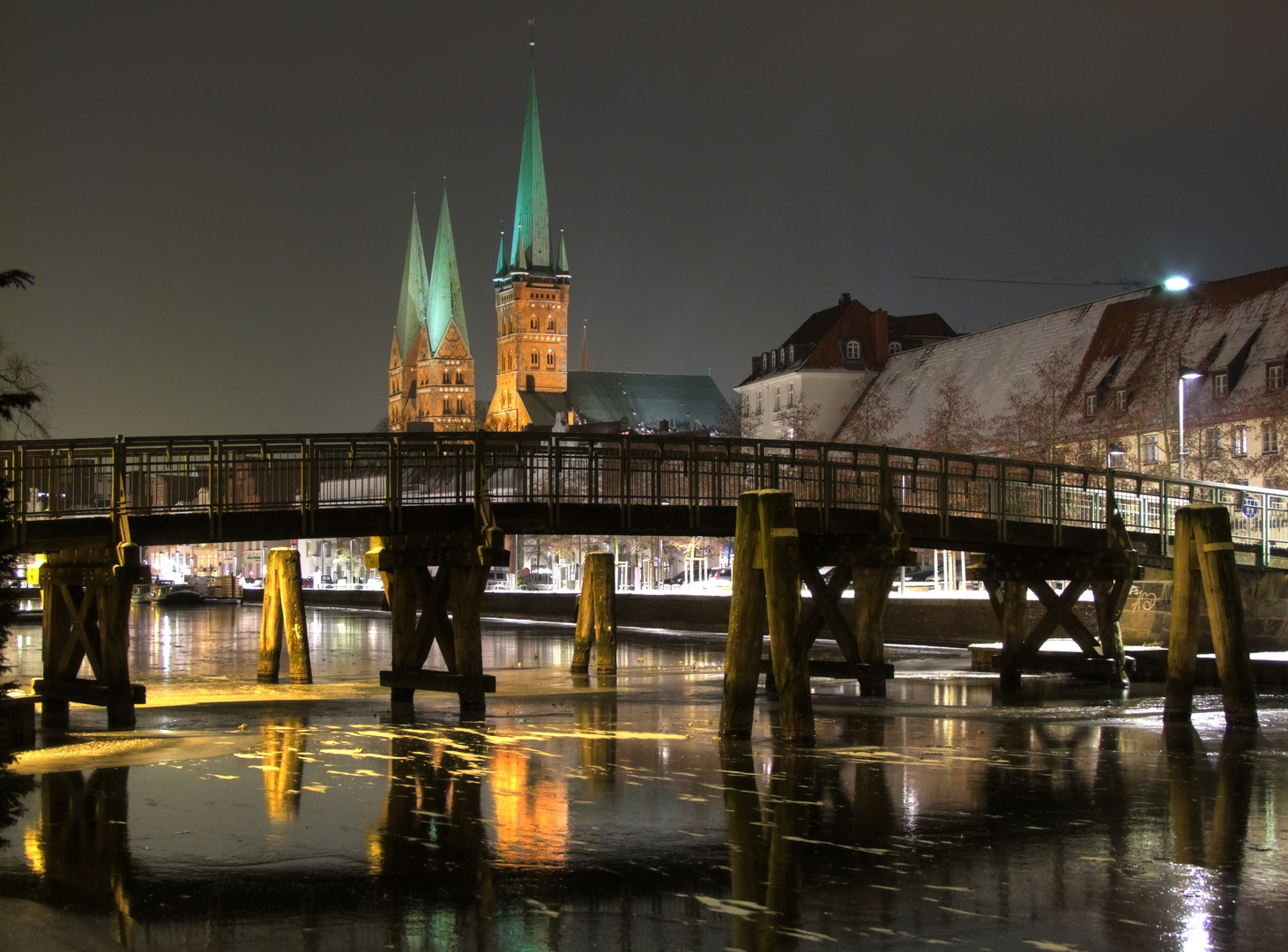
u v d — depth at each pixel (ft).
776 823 70.79
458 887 58.23
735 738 100.01
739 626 100.12
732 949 50.78
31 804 74.64
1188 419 291.99
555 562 485.97
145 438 107.65
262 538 109.91
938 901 56.95
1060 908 56.03
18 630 310.24
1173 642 113.09
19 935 50.49
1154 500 163.84
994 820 72.18
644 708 127.54
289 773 85.05
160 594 500.74
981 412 377.30
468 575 114.52
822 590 133.49
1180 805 76.54
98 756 92.12
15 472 102.42
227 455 109.91
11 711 95.91
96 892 57.06
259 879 59.16
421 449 115.44
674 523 120.88
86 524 105.60
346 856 63.16
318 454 112.06
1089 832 69.51
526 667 189.67
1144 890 58.65
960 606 214.69
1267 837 68.54
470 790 79.41
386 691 148.77
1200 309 330.34
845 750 96.02
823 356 474.08
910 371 436.35
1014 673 148.87
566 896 57.11
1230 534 110.83
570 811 73.51
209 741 100.27
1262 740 102.22
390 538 122.01
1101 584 148.77
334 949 50.31
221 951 49.98
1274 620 172.65
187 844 65.31
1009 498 149.38
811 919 54.44
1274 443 286.25
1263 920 54.65
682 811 73.67
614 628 175.52
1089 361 351.25
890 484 130.93
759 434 501.97
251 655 224.74
